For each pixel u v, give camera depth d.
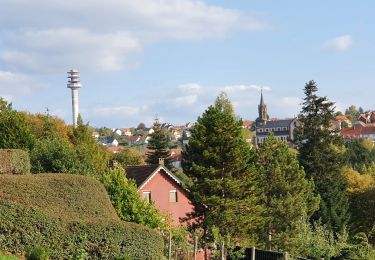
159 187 51.03
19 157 28.80
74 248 22.16
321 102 63.84
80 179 26.59
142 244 23.92
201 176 41.66
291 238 42.78
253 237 41.97
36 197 24.48
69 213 24.97
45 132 59.16
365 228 57.56
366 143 118.44
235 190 40.38
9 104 58.47
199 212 42.25
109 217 26.38
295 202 45.69
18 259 20.02
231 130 41.12
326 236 39.53
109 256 22.84
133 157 101.31
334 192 56.41
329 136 62.81
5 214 20.69
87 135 62.84
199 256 46.06
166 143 93.44
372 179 64.62
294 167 48.03
